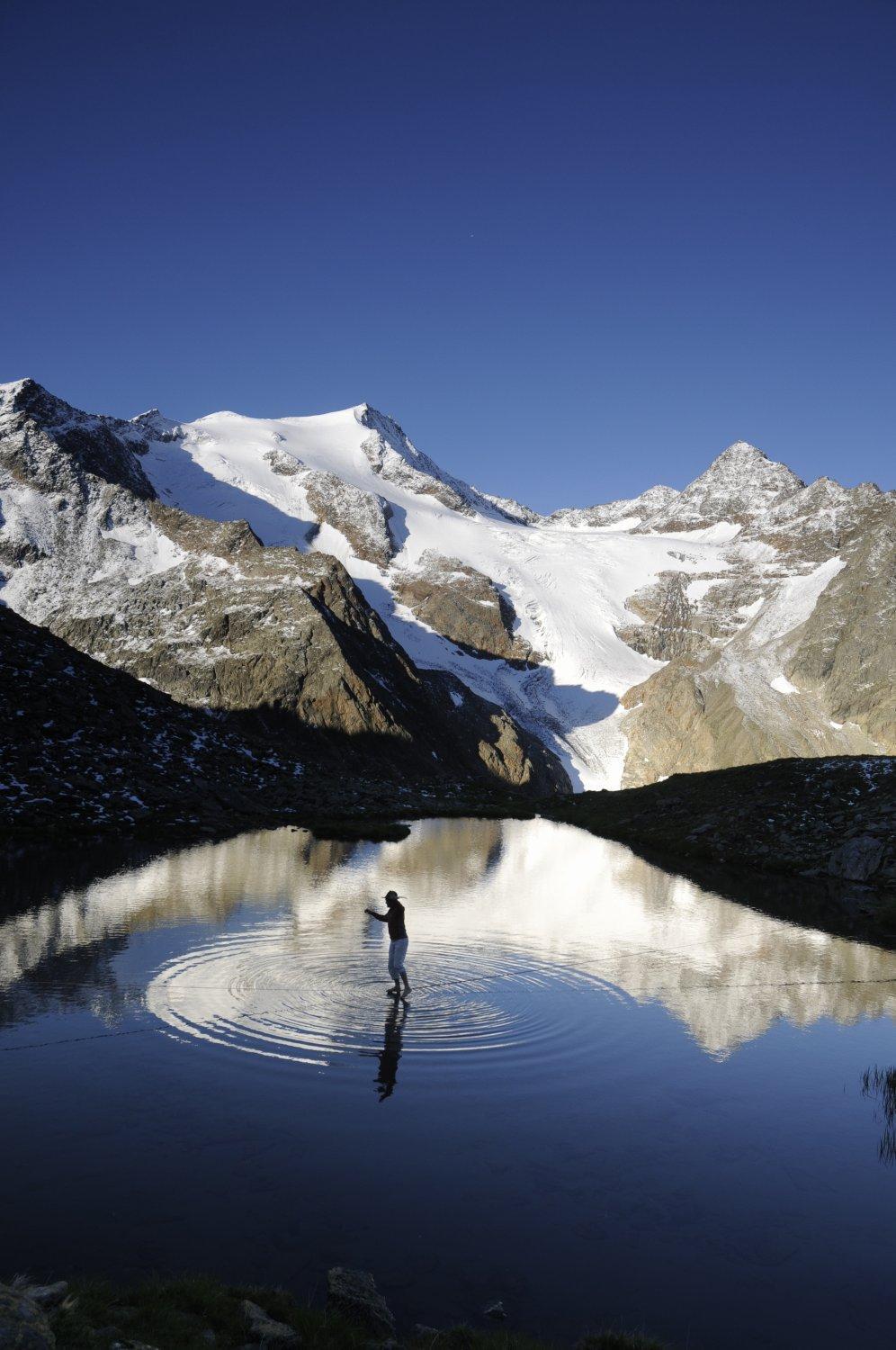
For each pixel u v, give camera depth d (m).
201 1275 8.34
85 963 18.98
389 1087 13.23
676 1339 7.94
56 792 43.78
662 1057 15.05
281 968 19.08
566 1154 11.48
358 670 132.88
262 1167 10.72
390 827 53.12
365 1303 7.81
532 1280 8.79
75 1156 10.80
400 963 17.89
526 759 186.88
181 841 41.22
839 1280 9.02
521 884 34.06
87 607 159.75
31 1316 6.21
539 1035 15.80
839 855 36.34
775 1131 12.38
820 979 20.56
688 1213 10.20
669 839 48.03
